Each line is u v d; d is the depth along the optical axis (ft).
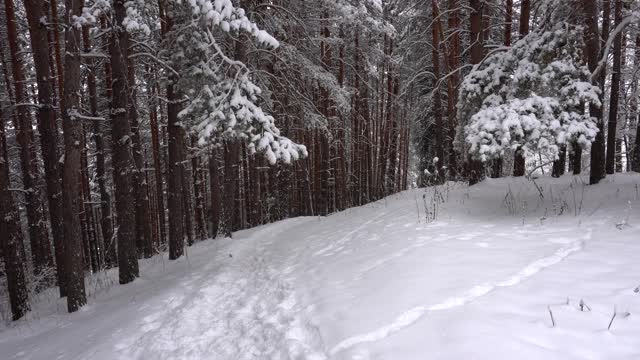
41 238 38.01
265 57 39.99
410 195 39.22
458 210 27.81
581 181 30.14
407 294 13.61
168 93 33.83
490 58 28.04
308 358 11.42
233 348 14.10
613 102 33.99
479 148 22.90
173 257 33.86
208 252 32.89
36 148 47.24
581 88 22.06
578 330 9.53
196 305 19.54
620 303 10.61
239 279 23.18
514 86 24.56
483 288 13.12
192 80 29.58
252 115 24.72
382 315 12.59
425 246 19.11
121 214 28.99
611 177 28.43
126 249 29.07
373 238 24.14
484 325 10.41
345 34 49.96
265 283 21.17
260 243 32.83
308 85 46.91
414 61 57.62
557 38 23.68
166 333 16.58
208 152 38.75
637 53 45.96
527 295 11.89
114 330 18.37
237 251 30.91
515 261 15.29
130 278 29.09
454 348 9.62
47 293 34.12
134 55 29.22
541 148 21.16
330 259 21.99
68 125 23.91
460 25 51.01
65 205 24.48
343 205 61.11
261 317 16.42
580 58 25.09
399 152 75.10
